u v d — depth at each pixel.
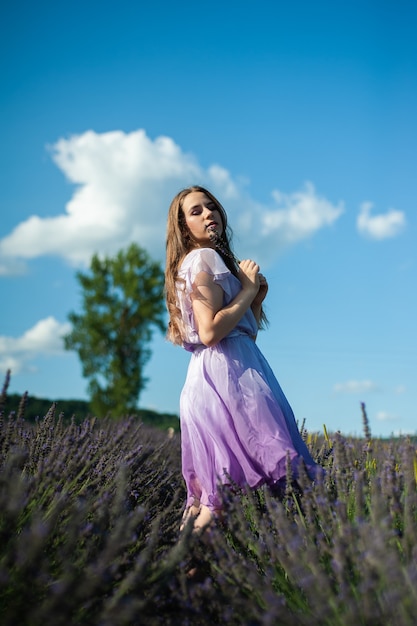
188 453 2.88
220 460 2.65
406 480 2.22
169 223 3.34
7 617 1.68
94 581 1.72
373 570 1.71
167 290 3.25
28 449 3.09
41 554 1.87
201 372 2.86
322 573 1.78
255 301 3.24
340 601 1.75
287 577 2.14
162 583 1.96
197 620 1.99
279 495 2.62
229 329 2.79
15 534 2.14
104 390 22.09
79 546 2.13
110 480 2.88
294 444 2.79
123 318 23.42
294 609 1.91
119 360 22.69
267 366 2.95
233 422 2.71
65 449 2.72
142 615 1.88
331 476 2.65
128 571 2.08
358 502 2.08
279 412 2.74
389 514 2.14
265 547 2.25
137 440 5.15
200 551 2.31
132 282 23.38
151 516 2.92
